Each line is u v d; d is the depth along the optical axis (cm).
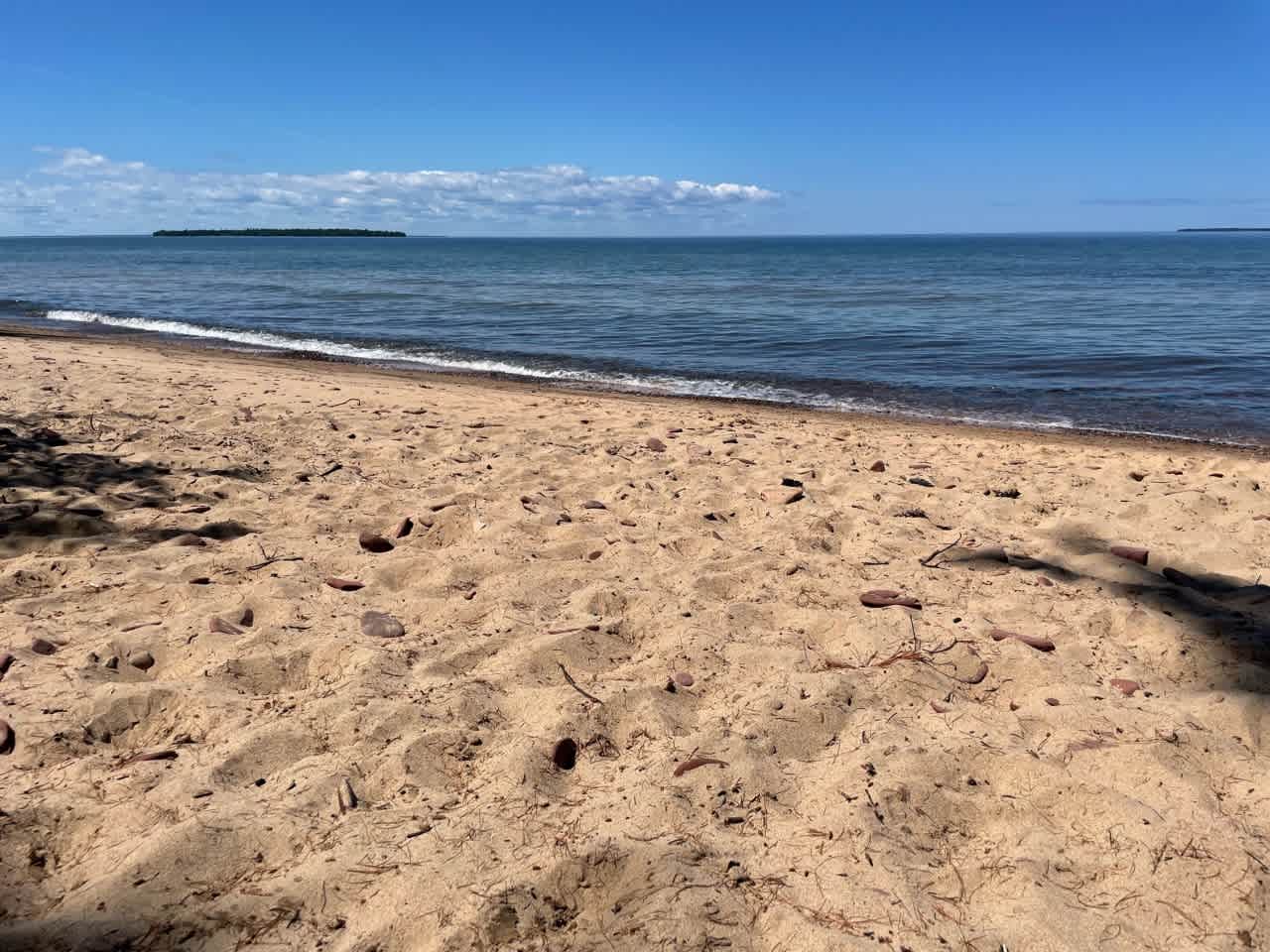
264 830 245
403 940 208
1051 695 333
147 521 505
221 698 315
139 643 355
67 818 249
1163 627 386
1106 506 587
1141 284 4375
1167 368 1599
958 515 571
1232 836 246
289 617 385
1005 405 1271
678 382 1456
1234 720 314
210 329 2130
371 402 948
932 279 4928
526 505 557
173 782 263
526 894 221
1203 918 219
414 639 369
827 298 3319
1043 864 239
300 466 641
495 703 321
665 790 265
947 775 281
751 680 344
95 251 12694
